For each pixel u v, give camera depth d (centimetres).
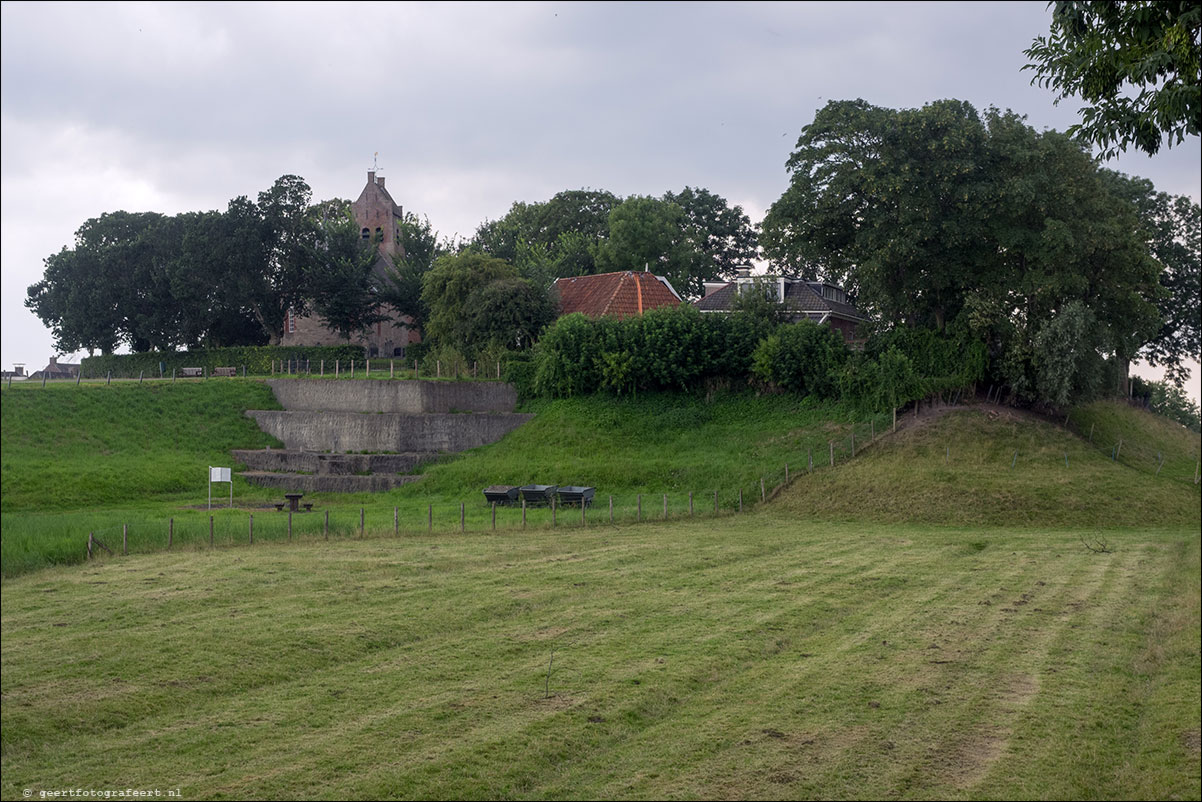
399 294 7781
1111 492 4544
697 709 1691
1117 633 2211
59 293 8475
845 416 5466
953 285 5619
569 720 1611
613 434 5559
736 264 10750
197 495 4941
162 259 8119
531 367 6078
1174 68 1695
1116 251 5528
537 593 2600
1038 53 1884
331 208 9694
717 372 5969
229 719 1620
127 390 5978
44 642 2025
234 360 7794
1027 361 5397
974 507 4391
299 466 5444
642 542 3606
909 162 5272
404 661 1961
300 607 2381
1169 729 1580
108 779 1385
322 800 1321
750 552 3381
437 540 3619
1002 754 1497
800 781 1397
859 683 1823
